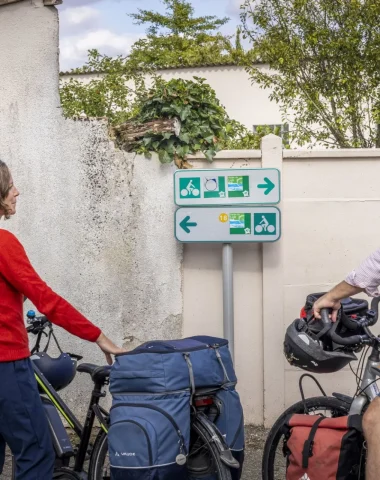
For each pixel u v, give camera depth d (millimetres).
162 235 6051
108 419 4270
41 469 3736
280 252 5961
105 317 6102
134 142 6090
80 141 6055
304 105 12469
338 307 3828
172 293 6070
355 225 5980
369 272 3650
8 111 6082
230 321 5906
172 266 6059
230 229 5828
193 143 6035
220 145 6062
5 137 6094
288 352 3955
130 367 3807
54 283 6117
